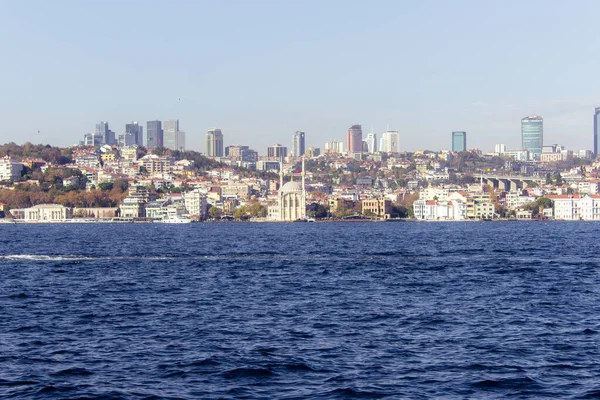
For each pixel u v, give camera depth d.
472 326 131.00
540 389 94.94
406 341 119.56
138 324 135.12
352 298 165.25
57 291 179.12
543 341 118.81
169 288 184.12
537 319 137.50
